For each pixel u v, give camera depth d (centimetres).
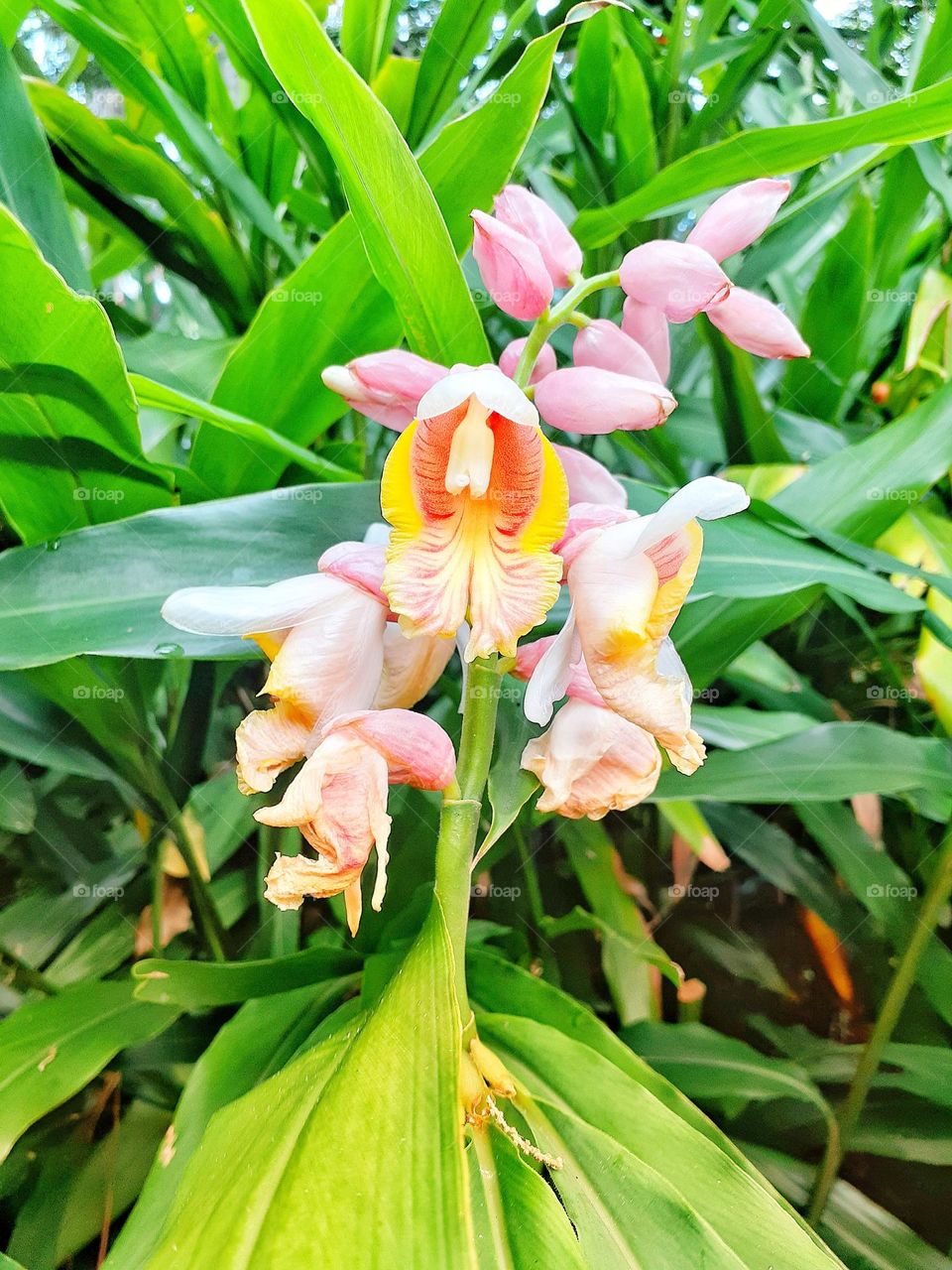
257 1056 22
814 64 38
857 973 30
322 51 16
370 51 29
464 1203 13
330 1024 21
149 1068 27
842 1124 26
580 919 27
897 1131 27
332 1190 14
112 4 28
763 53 30
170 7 28
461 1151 14
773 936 32
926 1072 26
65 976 28
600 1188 17
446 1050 15
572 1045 19
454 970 16
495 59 28
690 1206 17
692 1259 16
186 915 30
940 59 28
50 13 26
